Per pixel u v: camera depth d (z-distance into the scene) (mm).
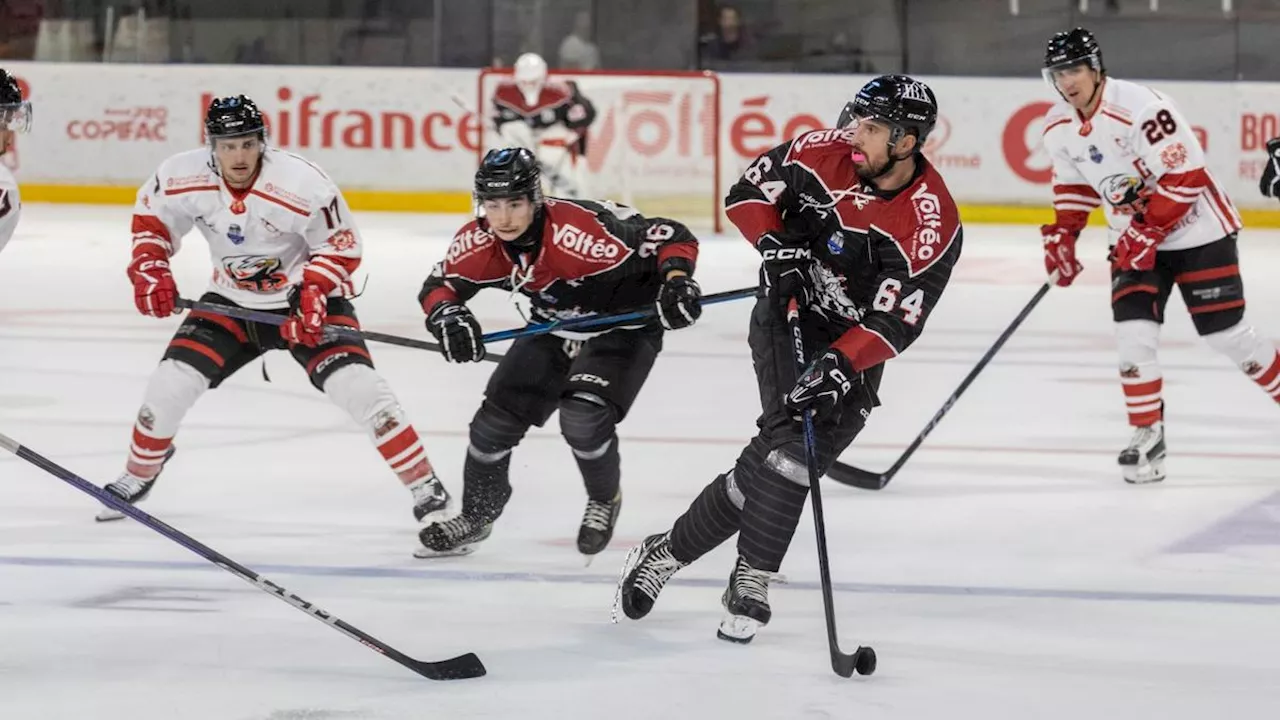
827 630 8922
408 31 37031
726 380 18828
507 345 21062
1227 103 35281
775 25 37094
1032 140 35406
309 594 10453
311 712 8227
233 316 11477
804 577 11078
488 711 8273
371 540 11867
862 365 9133
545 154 33406
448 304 10594
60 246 29438
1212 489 13961
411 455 11555
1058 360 20750
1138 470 14102
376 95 35812
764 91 35281
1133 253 13875
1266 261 30750
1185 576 11227
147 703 8344
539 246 10375
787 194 9719
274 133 36000
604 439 10859
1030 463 14914
